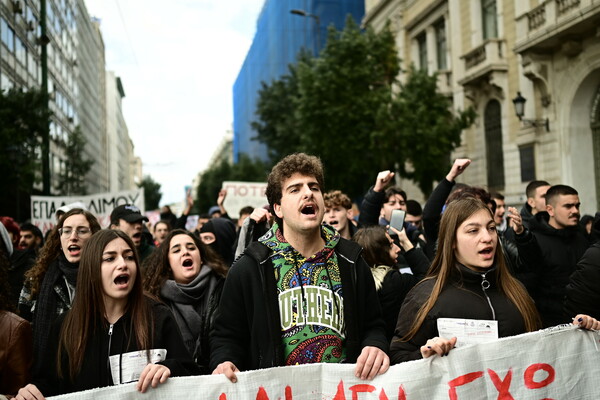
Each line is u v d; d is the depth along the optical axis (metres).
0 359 2.49
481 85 16.98
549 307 4.02
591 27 12.05
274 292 2.45
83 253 2.65
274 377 2.36
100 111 78.19
